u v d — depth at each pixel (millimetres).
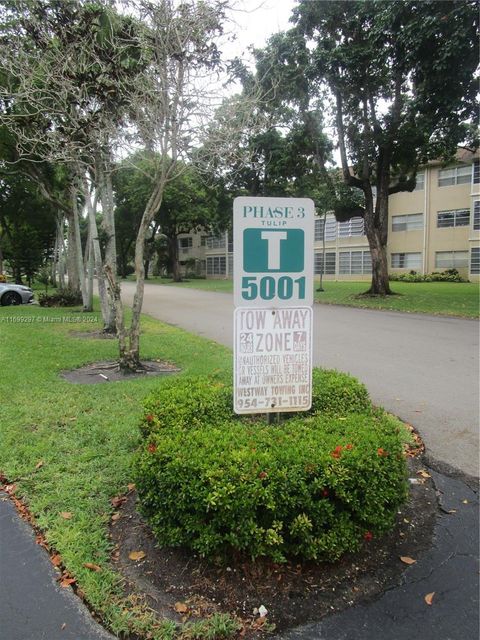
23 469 3709
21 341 9555
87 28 6395
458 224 30500
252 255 3182
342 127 18109
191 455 2592
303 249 3238
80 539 2850
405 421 5004
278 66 14641
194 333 11000
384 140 17125
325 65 15391
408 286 25766
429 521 3143
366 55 14750
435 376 6836
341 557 2723
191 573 2586
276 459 2562
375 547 2846
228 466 2494
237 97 7953
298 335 3273
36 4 6738
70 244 19406
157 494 2588
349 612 2340
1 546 2842
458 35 10812
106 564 2666
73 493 3367
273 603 2389
